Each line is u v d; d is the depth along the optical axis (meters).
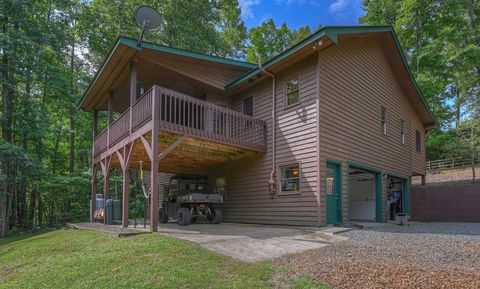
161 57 11.03
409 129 16.33
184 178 14.24
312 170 9.90
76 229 11.09
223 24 31.34
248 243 6.80
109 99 13.21
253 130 11.32
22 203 18.41
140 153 11.57
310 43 9.69
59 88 17.61
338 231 8.48
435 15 25.69
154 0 21.38
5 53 15.70
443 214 14.62
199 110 9.95
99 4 21.33
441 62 24.53
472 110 19.61
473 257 5.29
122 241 7.17
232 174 13.09
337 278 4.33
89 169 20.12
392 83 14.82
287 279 4.43
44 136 17.58
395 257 5.39
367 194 14.10
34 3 16.97
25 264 6.60
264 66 11.14
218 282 4.40
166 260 5.42
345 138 11.00
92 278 4.86
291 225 10.35
